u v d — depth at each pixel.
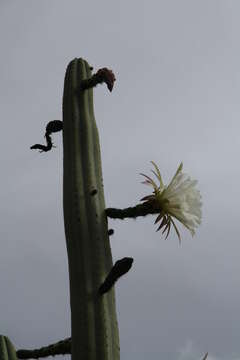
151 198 3.54
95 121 3.84
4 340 3.27
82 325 3.36
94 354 3.33
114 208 3.61
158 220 3.54
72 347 3.37
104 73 3.75
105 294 3.43
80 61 3.92
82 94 3.82
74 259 3.49
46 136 3.87
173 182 3.59
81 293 3.41
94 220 3.55
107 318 3.41
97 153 3.77
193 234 3.55
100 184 3.69
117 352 3.43
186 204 3.55
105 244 3.55
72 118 3.75
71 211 3.55
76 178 3.61
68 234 3.54
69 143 3.71
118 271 3.31
